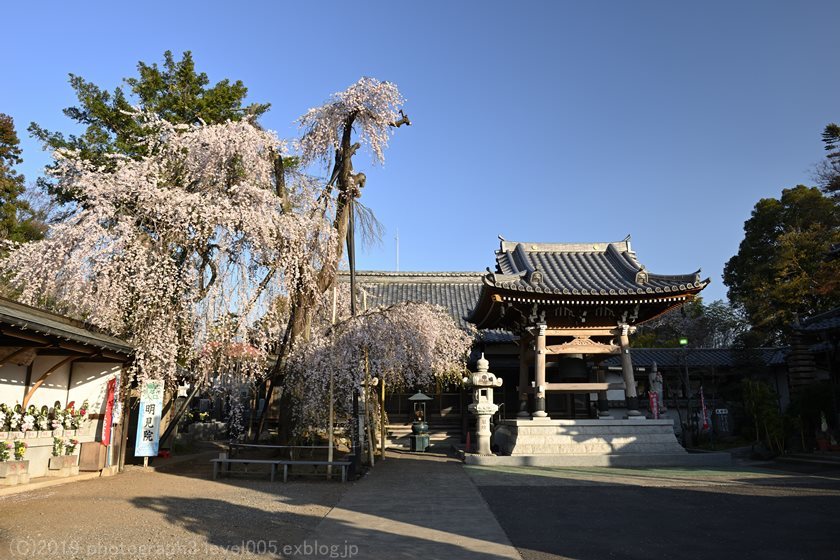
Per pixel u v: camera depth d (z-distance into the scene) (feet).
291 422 50.47
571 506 31.09
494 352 81.82
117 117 62.54
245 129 46.21
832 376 67.00
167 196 42.14
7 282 46.06
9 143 84.12
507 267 66.13
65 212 45.55
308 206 48.24
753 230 126.82
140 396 48.98
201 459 58.90
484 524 26.18
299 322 48.55
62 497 32.83
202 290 44.27
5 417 35.63
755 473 46.06
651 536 23.71
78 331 37.50
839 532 24.36
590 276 63.52
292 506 30.81
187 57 67.56
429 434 77.30
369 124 49.80
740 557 20.39
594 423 55.88
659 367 87.56
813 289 91.61
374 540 22.84
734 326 129.18
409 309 49.70
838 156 80.43
